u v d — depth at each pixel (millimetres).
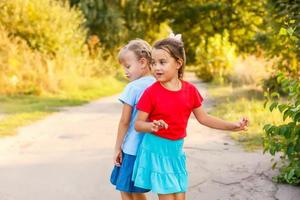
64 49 21453
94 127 11148
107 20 28938
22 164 7668
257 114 10883
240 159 7445
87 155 8219
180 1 38625
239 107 12516
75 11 25828
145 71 4750
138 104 4277
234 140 8953
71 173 7105
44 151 8625
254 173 6652
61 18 22141
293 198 5754
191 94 4414
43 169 7348
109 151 8500
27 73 19172
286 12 10516
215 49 30266
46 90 19172
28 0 20922
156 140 4285
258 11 33562
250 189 6117
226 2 37375
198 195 6043
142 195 4758
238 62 26625
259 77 19609
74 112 13898
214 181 6473
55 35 21109
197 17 38531
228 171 6836
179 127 4309
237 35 36969
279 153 7586
